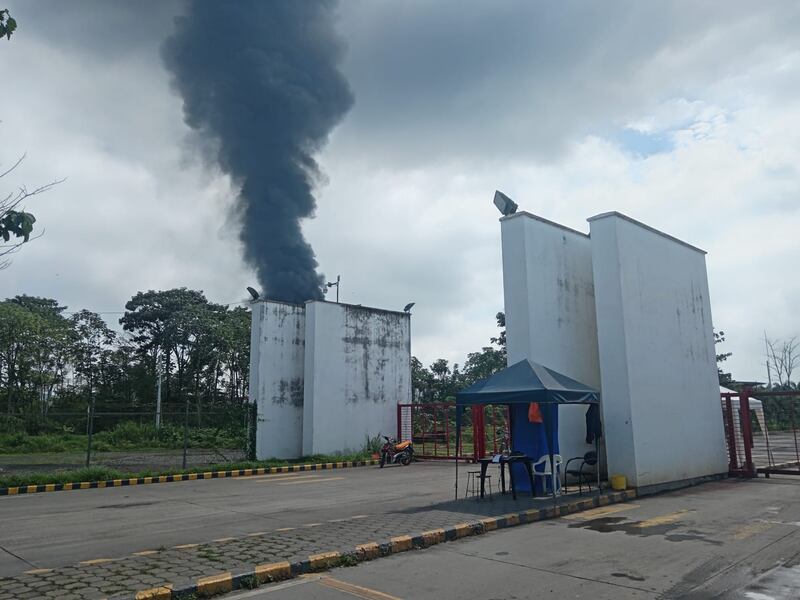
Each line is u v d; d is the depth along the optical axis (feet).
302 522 32.24
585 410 45.42
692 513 34.12
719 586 19.99
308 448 73.20
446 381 157.79
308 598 19.03
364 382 79.87
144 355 154.71
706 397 51.72
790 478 51.90
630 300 43.91
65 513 36.35
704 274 55.47
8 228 16.26
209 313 150.00
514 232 44.34
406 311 87.51
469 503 35.40
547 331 43.83
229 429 82.64
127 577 20.08
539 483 38.93
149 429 105.60
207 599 19.12
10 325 117.08
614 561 23.30
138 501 41.65
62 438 99.81
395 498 41.57
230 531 29.73
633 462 41.06
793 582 20.39
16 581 19.83
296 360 78.23
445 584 20.39
